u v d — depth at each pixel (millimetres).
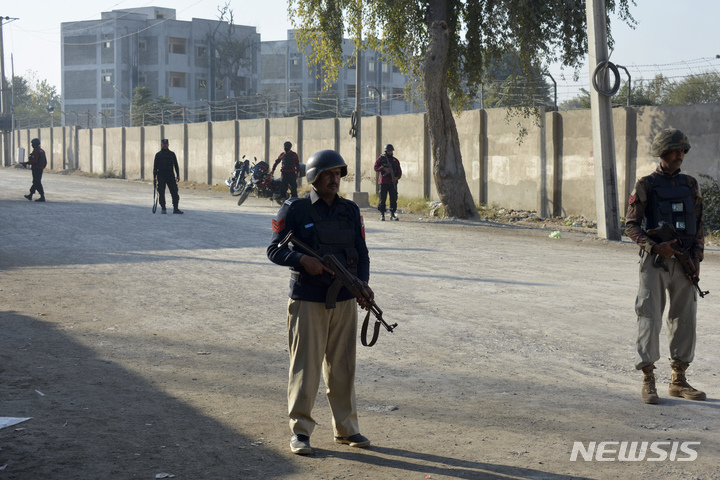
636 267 12250
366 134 27516
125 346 6801
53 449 4211
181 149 38938
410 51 21297
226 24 75250
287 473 3967
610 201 16172
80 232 15641
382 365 6348
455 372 6160
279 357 6539
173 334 7312
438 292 9734
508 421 4934
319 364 4352
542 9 19109
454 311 8578
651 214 5520
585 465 4164
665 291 5531
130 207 21812
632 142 18875
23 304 8602
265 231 16406
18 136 57875
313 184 4312
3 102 62000
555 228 18703
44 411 4906
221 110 37594
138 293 9422
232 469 4000
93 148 47500
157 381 5719
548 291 9898
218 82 74562
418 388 5695
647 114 18516
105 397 5270
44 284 9898
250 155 34031
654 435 4703
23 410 4910
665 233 5355
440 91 20156
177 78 73812
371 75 75000
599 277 11133
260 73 78188
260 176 23531
